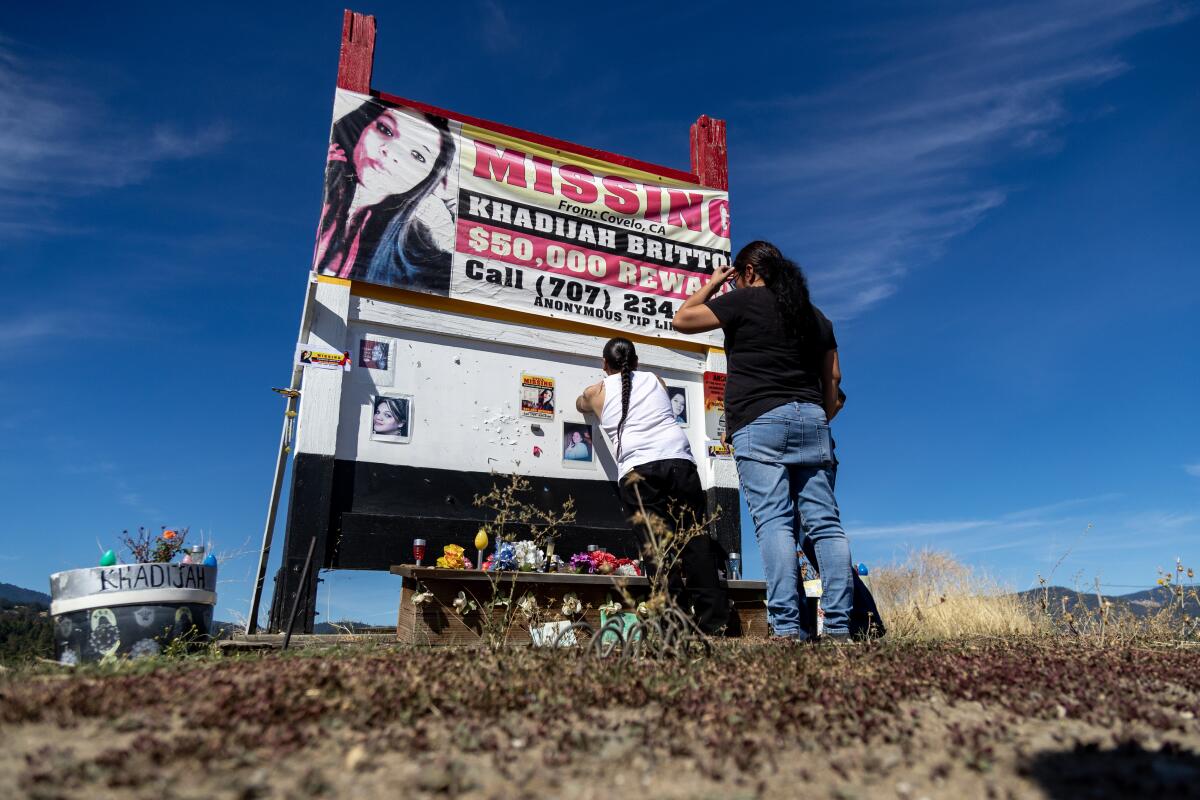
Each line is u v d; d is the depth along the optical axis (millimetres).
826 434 3836
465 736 1783
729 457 6863
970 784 1552
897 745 1811
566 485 6176
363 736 1764
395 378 5840
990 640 4441
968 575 7680
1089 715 2104
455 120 6602
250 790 1397
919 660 2910
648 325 6973
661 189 7398
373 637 4508
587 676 2449
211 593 3988
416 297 6094
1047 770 1622
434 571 4254
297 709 1901
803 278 4082
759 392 3854
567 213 6879
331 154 6035
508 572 4422
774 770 1614
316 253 5809
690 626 3160
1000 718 2080
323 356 5512
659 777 1561
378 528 5387
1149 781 1521
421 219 6219
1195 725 2025
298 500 5180
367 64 6367
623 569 5074
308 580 5012
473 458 5922
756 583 5094
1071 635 5230
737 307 3969
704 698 2174
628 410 4469
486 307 6293
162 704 1979
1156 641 4695
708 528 6629
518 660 2787
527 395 6270
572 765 1621
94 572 3678
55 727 1786
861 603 4375
